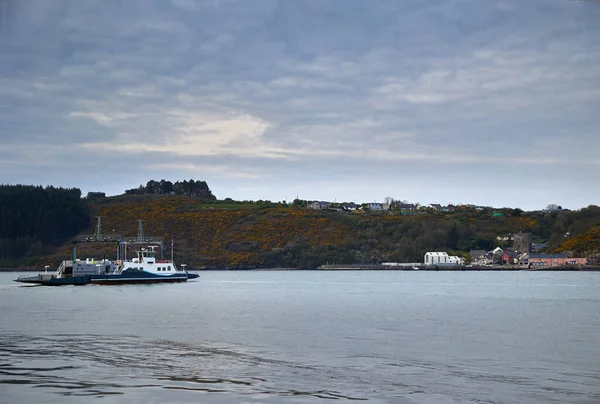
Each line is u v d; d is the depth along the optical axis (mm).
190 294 144000
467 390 41219
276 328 73312
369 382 43250
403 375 45562
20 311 96375
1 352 54375
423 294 149875
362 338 64562
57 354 53438
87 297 131375
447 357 52969
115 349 56281
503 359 52125
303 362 50281
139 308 102875
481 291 164875
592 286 195000
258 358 52031
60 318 84938
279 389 41094
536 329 73188
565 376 45531
